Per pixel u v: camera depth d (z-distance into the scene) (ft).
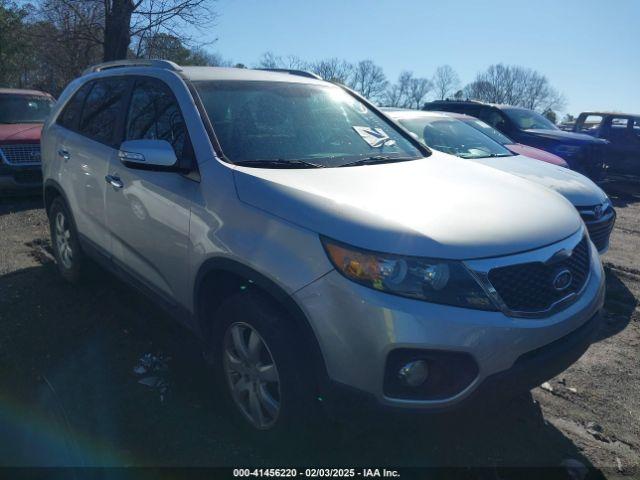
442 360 7.70
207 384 11.21
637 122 45.37
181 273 10.53
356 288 7.73
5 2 60.18
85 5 45.47
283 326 8.48
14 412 10.07
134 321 13.79
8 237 20.33
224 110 11.18
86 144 13.96
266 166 10.14
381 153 12.09
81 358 12.02
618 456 9.73
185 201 10.19
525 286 8.28
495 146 23.90
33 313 13.99
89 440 9.40
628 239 25.61
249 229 8.98
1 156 25.66
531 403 11.19
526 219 9.00
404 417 7.89
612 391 11.85
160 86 12.11
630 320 15.81
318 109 12.59
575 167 33.58
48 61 60.75
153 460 9.02
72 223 14.85
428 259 7.76
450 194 9.52
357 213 8.29
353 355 7.80
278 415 8.73
